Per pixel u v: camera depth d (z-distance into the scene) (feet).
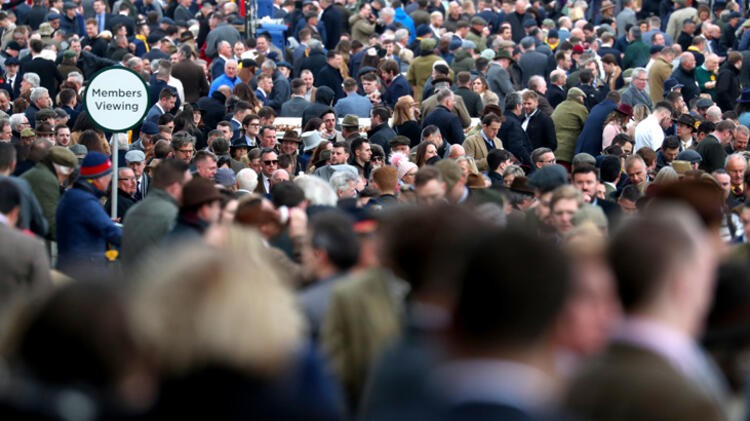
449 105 183.62
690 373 38.34
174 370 38.58
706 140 177.58
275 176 139.33
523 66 254.06
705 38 280.92
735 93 246.27
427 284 49.26
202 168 134.31
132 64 222.07
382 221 61.72
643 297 38.93
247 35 285.84
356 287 60.08
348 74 252.83
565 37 289.53
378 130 182.70
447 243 48.29
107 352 38.22
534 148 194.08
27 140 160.56
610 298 45.01
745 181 114.11
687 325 39.29
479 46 272.31
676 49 263.49
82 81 214.90
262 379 38.96
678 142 179.11
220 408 38.55
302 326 42.60
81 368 38.11
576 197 84.74
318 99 202.90
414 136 184.75
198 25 295.89
